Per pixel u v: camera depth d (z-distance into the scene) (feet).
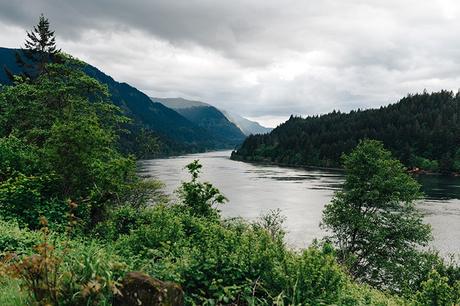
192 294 17.66
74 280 14.46
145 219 36.96
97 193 46.73
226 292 17.72
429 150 470.39
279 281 19.36
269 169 435.94
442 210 168.25
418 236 82.64
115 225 37.50
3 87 83.87
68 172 48.88
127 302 13.24
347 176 91.25
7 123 83.76
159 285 13.50
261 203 188.24
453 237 124.16
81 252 17.57
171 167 400.26
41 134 68.74
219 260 20.31
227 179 306.35
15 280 15.84
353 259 75.56
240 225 42.22
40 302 13.19
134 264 20.18
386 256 82.23
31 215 40.47
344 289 22.59
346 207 89.61
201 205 48.88
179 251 23.36
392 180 84.48
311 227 136.67
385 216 84.28
